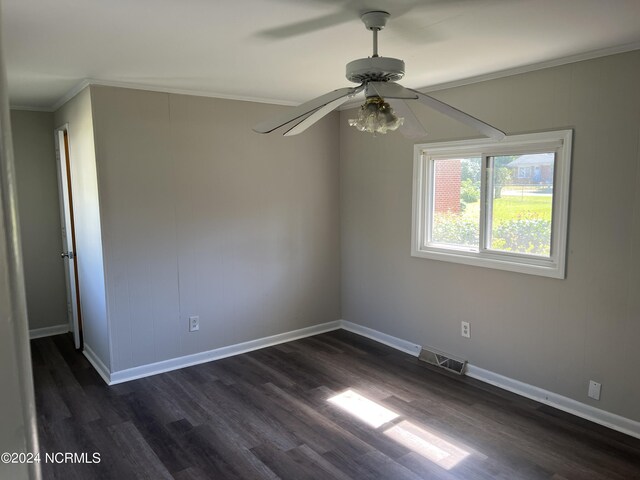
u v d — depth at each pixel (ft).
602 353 9.82
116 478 8.35
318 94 13.14
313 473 8.43
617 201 9.30
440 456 8.89
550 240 10.64
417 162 13.15
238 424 10.12
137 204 12.13
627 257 9.27
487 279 11.85
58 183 15.58
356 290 15.79
